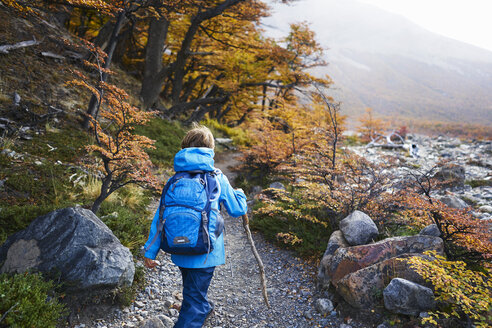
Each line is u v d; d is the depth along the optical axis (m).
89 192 5.45
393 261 3.29
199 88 27.38
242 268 4.40
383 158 6.59
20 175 5.29
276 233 5.25
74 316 2.73
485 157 14.49
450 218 3.57
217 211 2.14
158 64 14.66
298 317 3.29
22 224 3.72
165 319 2.92
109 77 13.88
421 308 2.92
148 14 9.55
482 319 2.65
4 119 6.88
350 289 3.25
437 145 21.30
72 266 2.83
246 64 17.16
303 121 10.48
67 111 8.76
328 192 5.09
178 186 2.13
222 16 14.94
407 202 4.29
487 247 3.36
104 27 13.68
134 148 4.34
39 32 10.92
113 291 2.99
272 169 8.80
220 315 3.25
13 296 2.45
